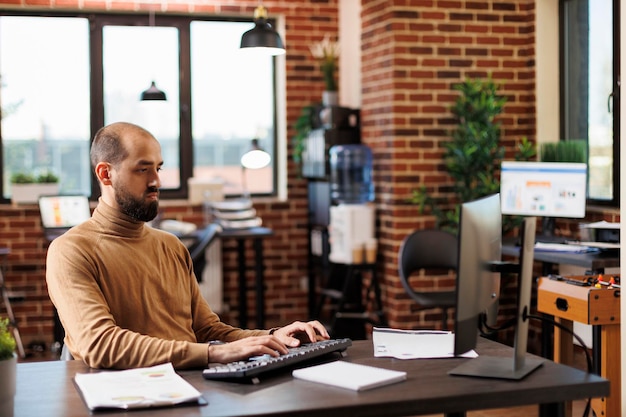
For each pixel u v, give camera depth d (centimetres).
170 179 756
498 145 641
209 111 760
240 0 734
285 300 757
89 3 712
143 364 247
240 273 713
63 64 729
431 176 634
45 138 729
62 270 263
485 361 250
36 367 255
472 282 226
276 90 771
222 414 203
